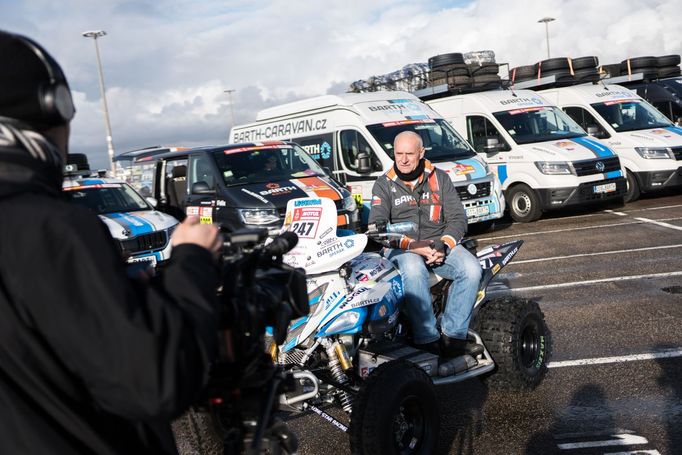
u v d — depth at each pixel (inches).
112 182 426.0
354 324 144.5
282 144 443.8
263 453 77.8
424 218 194.9
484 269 191.3
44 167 53.1
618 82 706.8
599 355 213.0
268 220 378.9
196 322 52.6
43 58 53.8
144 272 62.0
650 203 559.5
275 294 77.5
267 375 76.4
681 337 222.8
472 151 497.7
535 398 184.5
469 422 172.1
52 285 48.3
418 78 605.6
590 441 156.5
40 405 51.3
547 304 278.1
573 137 542.3
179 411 51.9
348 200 411.8
